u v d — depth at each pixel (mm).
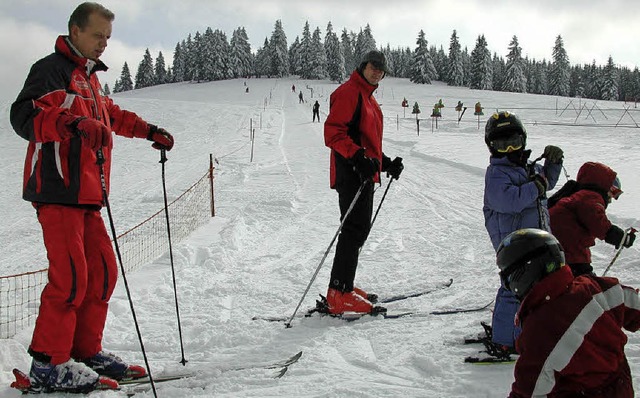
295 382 3082
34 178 2840
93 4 2904
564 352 1820
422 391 2916
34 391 2951
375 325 3918
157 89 89938
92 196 2938
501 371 3066
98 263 3102
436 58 99188
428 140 22625
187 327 4039
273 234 7906
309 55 94625
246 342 3752
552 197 3662
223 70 98438
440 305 4344
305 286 5113
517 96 57125
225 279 5449
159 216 10086
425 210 9289
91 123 2604
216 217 9227
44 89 2736
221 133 29594
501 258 1993
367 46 97875
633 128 29547
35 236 9898
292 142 25562
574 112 40531
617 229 3301
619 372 1882
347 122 3898
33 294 5359
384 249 6488
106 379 3004
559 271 1901
